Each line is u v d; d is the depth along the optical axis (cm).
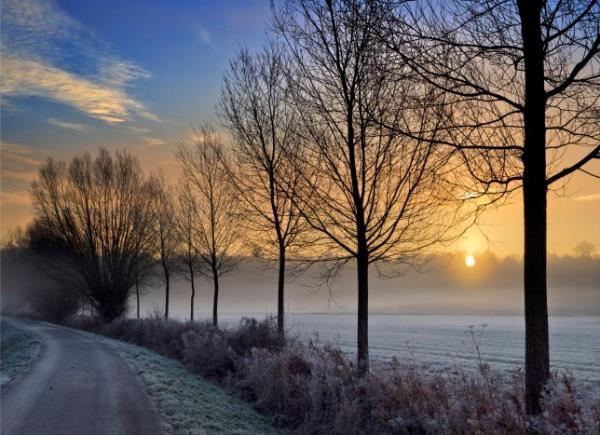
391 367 1130
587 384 1881
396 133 870
